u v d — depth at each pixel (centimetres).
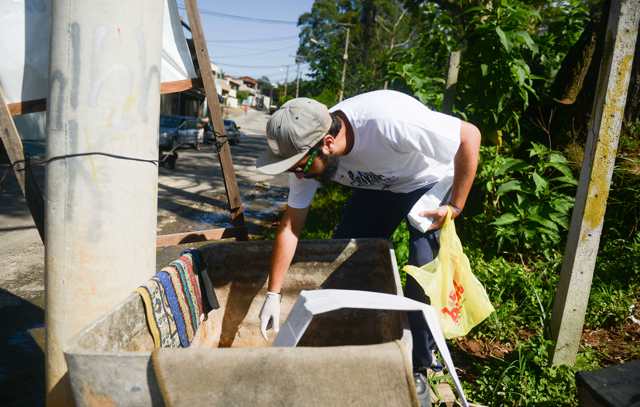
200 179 1094
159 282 186
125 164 189
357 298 160
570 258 269
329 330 247
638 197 445
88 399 137
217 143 463
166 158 1212
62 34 181
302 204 217
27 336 332
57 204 187
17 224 634
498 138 480
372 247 244
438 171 251
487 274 379
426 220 235
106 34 181
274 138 191
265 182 1113
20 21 313
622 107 251
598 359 297
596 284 383
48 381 198
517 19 448
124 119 187
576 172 471
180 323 199
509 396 253
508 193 462
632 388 178
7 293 405
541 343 286
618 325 341
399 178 243
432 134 207
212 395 131
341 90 1312
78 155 183
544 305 344
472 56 464
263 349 131
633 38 244
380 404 132
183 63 441
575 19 570
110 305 192
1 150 1058
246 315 247
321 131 192
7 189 843
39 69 320
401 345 133
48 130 187
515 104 491
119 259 192
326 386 130
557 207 420
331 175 216
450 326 204
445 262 213
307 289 248
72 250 187
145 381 134
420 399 210
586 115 489
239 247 239
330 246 244
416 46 627
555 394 253
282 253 215
